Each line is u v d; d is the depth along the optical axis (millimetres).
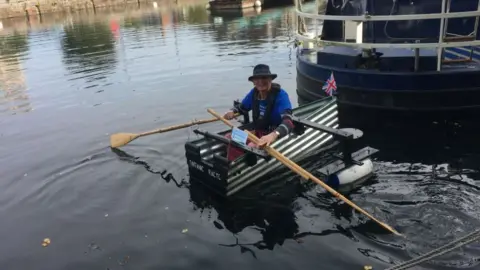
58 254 4230
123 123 7977
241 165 5012
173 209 4867
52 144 7152
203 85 10203
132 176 5723
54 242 4430
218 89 9781
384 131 6738
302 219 4508
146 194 5242
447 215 4312
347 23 7910
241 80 10406
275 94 5184
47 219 4871
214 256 4008
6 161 6578
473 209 4391
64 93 10461
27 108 9477
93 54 15320
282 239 4195
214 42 16062
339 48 8227
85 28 23422
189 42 16500
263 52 13492
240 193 5121
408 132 6625
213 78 10773
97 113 8711
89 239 4434
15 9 32125
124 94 9969
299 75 8938
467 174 5156
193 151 5266
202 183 5387
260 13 25281
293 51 13281
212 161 5121
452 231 4074
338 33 9234
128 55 14688
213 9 29219
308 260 3854
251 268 3809
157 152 6422
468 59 7250
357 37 7863
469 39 6641
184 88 10078
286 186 5211
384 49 7785
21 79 12289
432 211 4402
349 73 7355
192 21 23422
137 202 5074
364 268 3686
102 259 4098
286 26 19000
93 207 5039
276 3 30000
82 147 6887
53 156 6617
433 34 8148
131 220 4715
